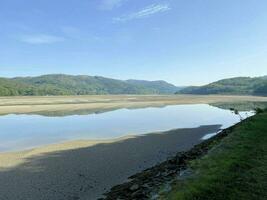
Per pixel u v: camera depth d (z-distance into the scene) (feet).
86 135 113.80
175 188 44.88
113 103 297.53
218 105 293.84
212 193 41.63
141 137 107.76
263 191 42.45
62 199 51.42
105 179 61.46
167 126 140.26
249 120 113.19
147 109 238.27
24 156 77.36
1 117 173.99
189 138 109.19
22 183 58.08
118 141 99.04
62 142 96.94
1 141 101.60
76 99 355.56
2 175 62.34
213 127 137.49
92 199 51.47
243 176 48.08
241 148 67.00
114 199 48.73
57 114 191.31
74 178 61.57
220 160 57.41
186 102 338.13
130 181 59.21
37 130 125.70
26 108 227.61
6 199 50.72
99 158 76.74
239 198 40.04
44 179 60.49
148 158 78.64
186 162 65.67
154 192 46.50
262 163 55.01
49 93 591.78
